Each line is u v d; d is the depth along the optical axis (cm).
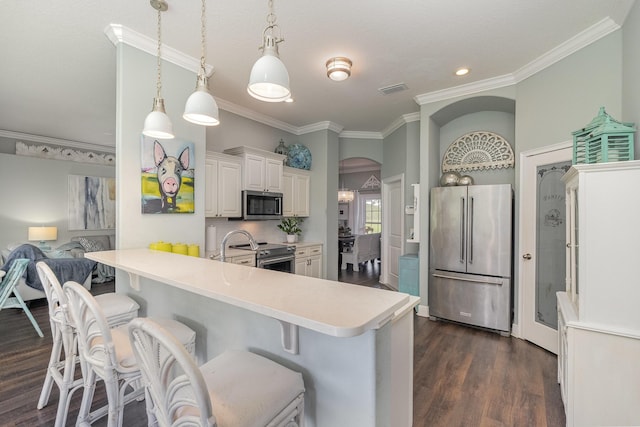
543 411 199
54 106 411
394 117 475
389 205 568
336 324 85
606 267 164
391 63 296
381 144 576
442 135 423
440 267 367
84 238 575
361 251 704
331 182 523
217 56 279
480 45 264
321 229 518
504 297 326
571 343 171
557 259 279
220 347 163
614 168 161
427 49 271
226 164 393
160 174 260
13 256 371
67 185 579
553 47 266
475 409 201
